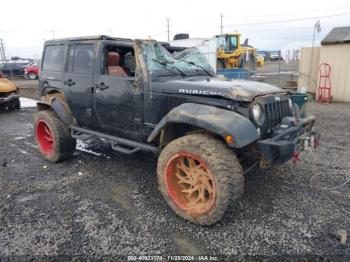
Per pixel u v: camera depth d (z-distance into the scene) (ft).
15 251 8.82
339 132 22.03
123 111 12.82
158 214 10.82
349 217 10.43
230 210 10.96
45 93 16.90
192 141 9.77
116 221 10.36
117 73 13.93
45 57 16.83
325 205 11.25
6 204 11.62
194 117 9.74
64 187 13.12
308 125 11.69
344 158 16.26
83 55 14.29
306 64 41.57
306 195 12.06
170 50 15.35
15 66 92.94
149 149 11.75
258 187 12.80
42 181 13.78
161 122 10.69
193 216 10.00
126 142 12.82
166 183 10.61
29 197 12.23
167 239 9.36
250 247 8.94
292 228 9.84
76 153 17.61
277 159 9.85
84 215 10.77
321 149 17.89
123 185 13.25
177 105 11.19
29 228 9.98
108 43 13.41
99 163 15.98
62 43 15.49
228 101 10.24
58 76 15.67
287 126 10.49
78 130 14.93
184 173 10.89
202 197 10.05
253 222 10.22
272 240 9.24
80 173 14.64
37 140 17.10
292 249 8.82
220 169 9.23
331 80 38.47
